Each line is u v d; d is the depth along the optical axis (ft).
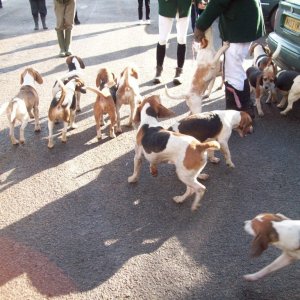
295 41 17.25
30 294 8.81
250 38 15.10
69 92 15.38
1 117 17.67
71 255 9.92
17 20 40.16
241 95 16.06
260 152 14.58
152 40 30.45
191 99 15.57
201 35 15.21
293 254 8.25
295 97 16.85
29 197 12.28
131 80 15.92
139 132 12.12
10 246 10.27
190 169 10.80
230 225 10.91
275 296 8.63
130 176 13.26
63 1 24.91
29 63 25.32
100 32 33.71
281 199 11.98
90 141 15.62
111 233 10.68
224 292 8.77
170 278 9.18
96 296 8.73
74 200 12.11
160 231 10.74
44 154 14.71
